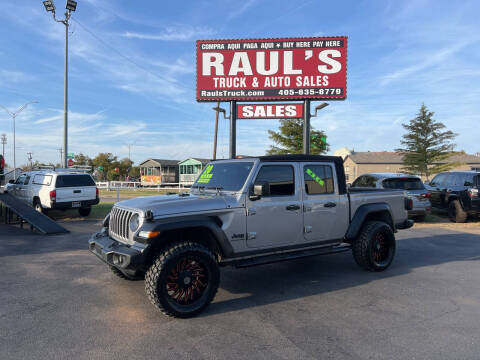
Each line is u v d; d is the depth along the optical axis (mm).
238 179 4758
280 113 13906
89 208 13672
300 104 13875
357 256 5688
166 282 3783
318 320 3828
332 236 5375
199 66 13781
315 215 5137
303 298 4559
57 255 7016
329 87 13414
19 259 6680
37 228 9422
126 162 67562
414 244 8180
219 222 4340
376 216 6133
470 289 4883
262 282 5293
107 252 4074
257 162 4695
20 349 3168
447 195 12414
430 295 4637
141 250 3869
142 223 3982
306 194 5086
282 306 4270
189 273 4008
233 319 3873
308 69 13508
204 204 4242
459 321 3770
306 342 3305
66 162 21219
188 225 4008
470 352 3088
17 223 11891
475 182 11469
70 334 3484
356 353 3082
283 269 6047
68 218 13133
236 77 13734
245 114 14016
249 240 4547
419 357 3006
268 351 3131
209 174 5297
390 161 61156
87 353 3100
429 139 40594
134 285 5102
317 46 13453
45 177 12930
